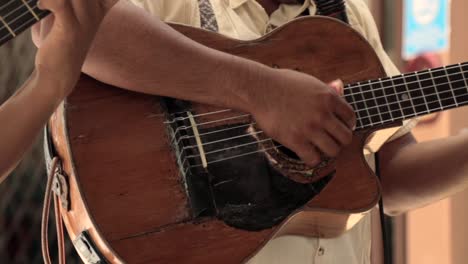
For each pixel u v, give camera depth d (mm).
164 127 1720
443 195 2041
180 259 1666
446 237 3361
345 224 1844
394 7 3287
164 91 1700
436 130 3311
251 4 1911
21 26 1302
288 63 1838
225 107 1753
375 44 2090
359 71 1868
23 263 3193
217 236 1692
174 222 1675
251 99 1720
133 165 1683
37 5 1306
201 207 1692
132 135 1698
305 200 1765
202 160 1725
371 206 1801
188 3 1847
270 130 1733
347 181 1804
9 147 1360
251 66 1728
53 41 1353
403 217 3369
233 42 1817
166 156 1703
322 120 1734
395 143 2100
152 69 1680
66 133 1664
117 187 1664
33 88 1364
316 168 1788
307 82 1741
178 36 1707
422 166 2039
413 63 3320
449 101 1871
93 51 1664
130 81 1684
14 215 3170
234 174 1732
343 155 1818
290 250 1854
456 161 2008
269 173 1754
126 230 1650
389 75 2084
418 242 3373
